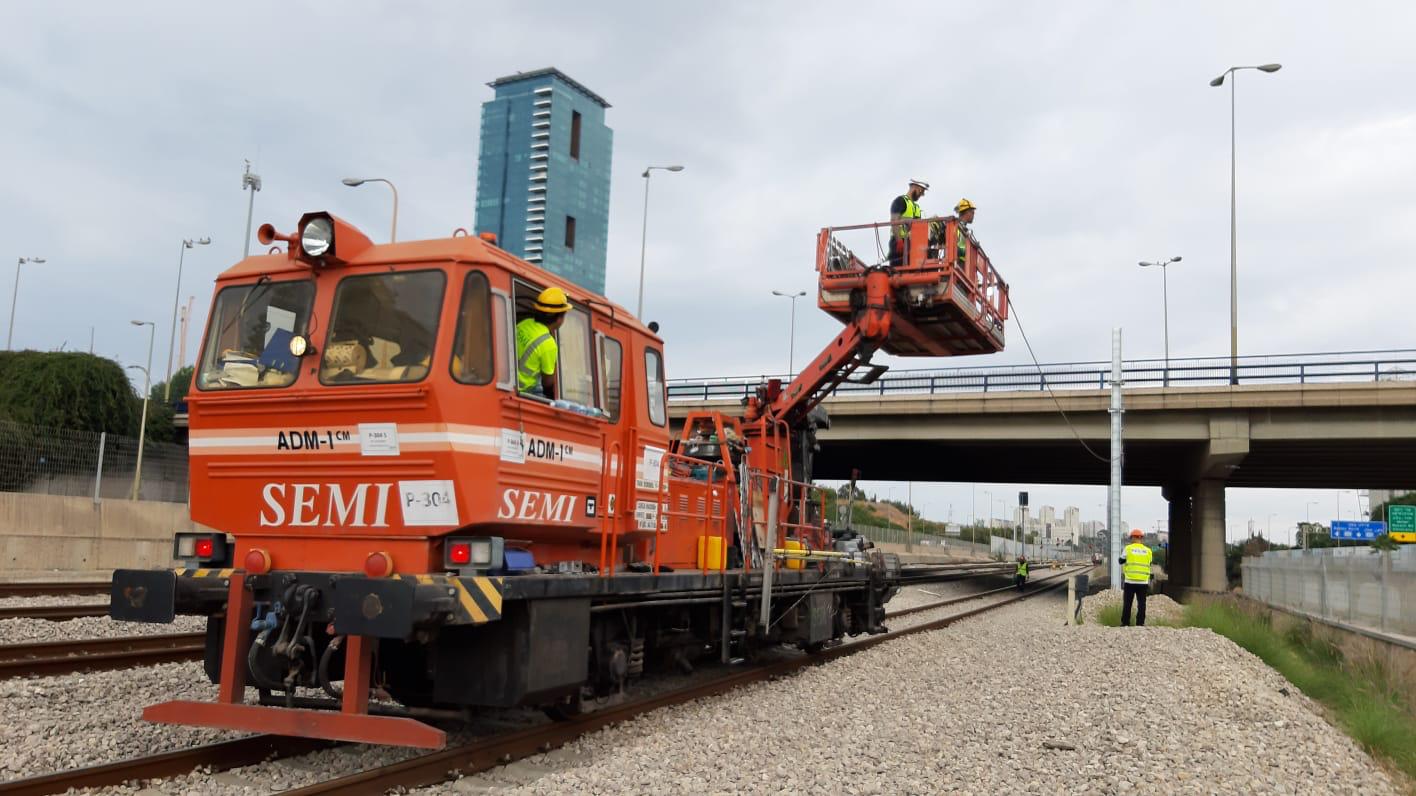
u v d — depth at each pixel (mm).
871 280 14125
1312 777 7883
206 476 7176
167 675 9430
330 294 6980
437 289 6664
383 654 7230
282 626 6637
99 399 38219
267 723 6242
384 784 6055
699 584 9602
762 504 12453
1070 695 10664
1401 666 14906
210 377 7254
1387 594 16906
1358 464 36500
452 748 6852
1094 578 56781
